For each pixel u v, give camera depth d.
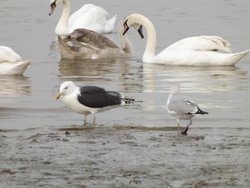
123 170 12.09
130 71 22.73
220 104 17.81
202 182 11.43
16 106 17.69
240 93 19.19
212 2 34.44
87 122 16.00
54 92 19.42
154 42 24.53
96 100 15.38
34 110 17.31
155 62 24.14
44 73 22.25
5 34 28.11
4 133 14.80
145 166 12.31
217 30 28.34
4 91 19.56
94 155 12.97
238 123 15.91
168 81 20.95
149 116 16.61
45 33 29.09
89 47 25.06
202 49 23.94
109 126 15.49
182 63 23.75
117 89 19.73
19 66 21.86
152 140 14.09
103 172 11.98
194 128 15.34
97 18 31.09
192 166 12.31
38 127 15.48
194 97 18.70
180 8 33.06
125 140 14.08
